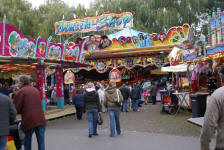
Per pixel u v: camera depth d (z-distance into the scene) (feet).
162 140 21.93
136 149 18.99
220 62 32.14
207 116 8.09
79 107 37.99
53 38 92.07
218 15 33.17
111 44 70.74
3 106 12.40
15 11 83.46
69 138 23.54
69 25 73.67
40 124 15.14
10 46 33.73
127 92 45.06
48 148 19.84
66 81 65.16
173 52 51.31
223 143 8.02
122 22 69.77
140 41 68.95
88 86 24.38
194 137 22.97
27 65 44.70
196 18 88.79
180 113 40.65
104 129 28.32
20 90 15.26
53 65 50.65
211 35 36.04
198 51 35.47
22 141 17.20
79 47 47.93
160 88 70.28
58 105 50.70
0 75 71.67
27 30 84.99
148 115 39.40
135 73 80.94
